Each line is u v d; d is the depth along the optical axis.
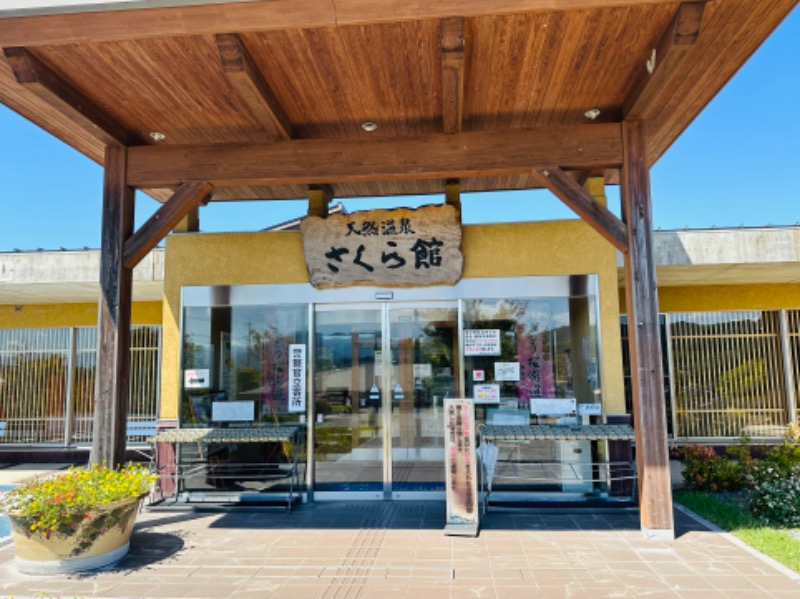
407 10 3.57
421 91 4.70
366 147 5.15
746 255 6.82
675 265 6.91
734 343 8.23
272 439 5.71
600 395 5.93
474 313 6.16
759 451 7.71
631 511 5.36
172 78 4.42
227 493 6.14
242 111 4.98
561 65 4.34
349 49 4.07
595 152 4.98
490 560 4.17
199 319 6.43
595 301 6.03
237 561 4.23
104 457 4.94
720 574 3.86
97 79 4.41
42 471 8.14
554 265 6.10
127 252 5.20
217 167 5.23
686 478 6.27
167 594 3.66
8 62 4.07
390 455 6.14
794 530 4.79
